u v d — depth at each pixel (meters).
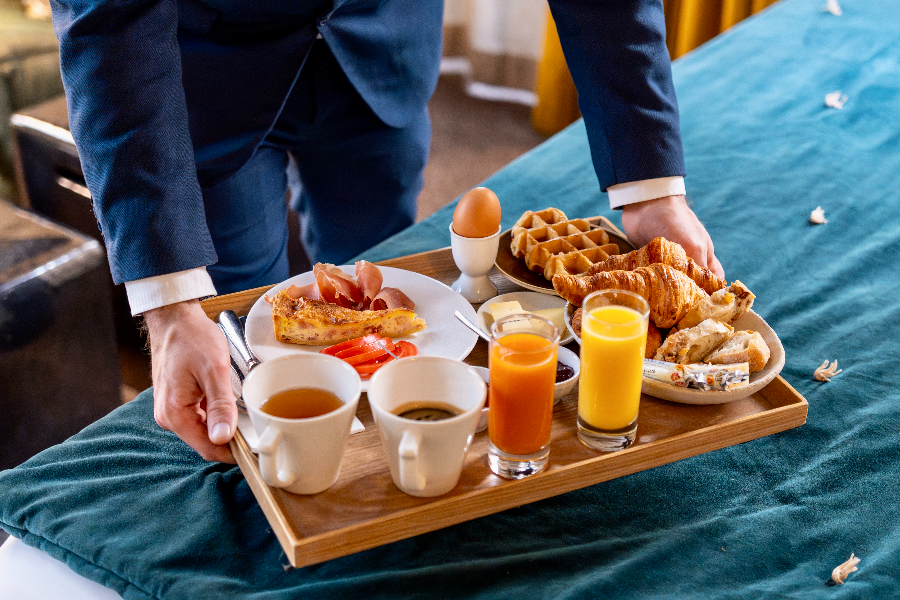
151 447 0.94
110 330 1.87
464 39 4.09
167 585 0.74
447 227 1.40
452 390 0.76
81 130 0.93
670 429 0.88
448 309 1.05
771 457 0.90
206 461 0.91
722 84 1.96
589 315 0.79
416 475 0.71
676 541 0.78
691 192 1.51
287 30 1.26
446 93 4.14
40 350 1.72
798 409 0.91
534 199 1.49
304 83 1.38
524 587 0.73
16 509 0.84
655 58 1.16
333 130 1.47
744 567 0.76
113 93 0.91
